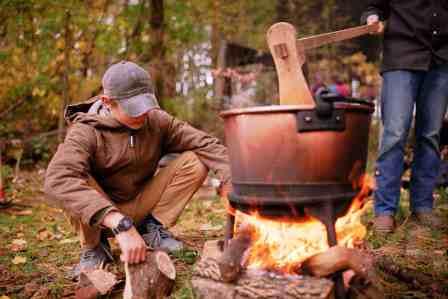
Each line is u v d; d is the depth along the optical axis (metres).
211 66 11.02
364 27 2.87
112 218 2.43
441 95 3.45
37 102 8.60
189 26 9.45
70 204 2.49
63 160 2.63
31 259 3.40
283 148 2.09
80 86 8.62
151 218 3.28
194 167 3.16
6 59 7.65
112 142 2.92
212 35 11.60
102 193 2.85
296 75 2.51
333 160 2.10
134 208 3.20
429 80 3.47
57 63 8.35
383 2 3.50
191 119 10.14
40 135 8.49
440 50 3.40
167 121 3.12
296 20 12.55
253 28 12.09
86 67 8.73
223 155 3.10
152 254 2.48
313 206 2.10
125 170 3.04
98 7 8.39
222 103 10.62
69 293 2.73
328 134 2.07
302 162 2.08
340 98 2.11
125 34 8.92
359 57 11.72
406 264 2.93
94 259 2.99
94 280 2.58
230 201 2.31
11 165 8.20
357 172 2.20
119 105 2.72
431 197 3.61
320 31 12.61
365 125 2.21
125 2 8.97
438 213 3.96
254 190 2.17
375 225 3.51
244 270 2.26
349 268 2.14
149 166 3.12
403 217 3.92
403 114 3.42
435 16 3.34
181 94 10.48
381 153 3.51
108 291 2.55
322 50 11.99
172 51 9.70
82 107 3.06
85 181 2.59
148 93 2.74
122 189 3.12
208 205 5.01
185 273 2.84
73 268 3.09
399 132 3.43
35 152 8.48
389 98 3.46
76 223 2.90
